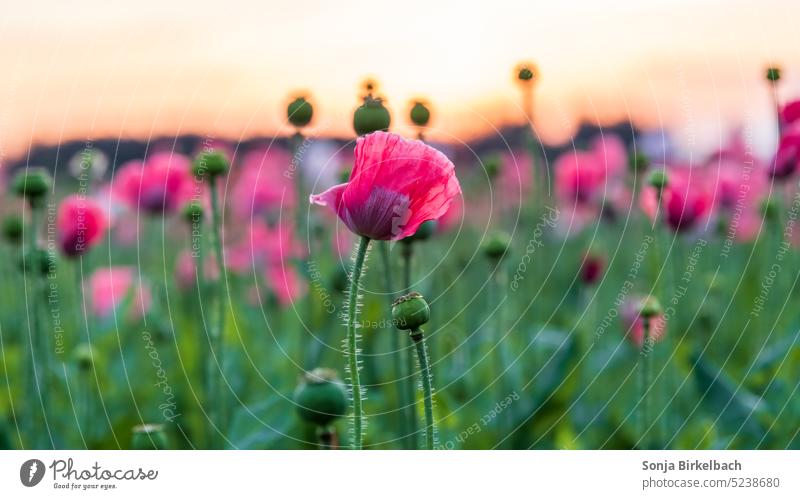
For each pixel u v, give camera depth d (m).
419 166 0.79
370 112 0.93
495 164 1.79
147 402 1.46
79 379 1.29
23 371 1.42
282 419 1.22
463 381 1.45
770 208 1.54
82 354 1.29
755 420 1.29
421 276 1.39
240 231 1.93
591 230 2.07
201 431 1.36
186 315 1.73
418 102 1.06
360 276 0.81
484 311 1.79
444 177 0.80
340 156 1.48
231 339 1.39
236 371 1.39
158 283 1.75
